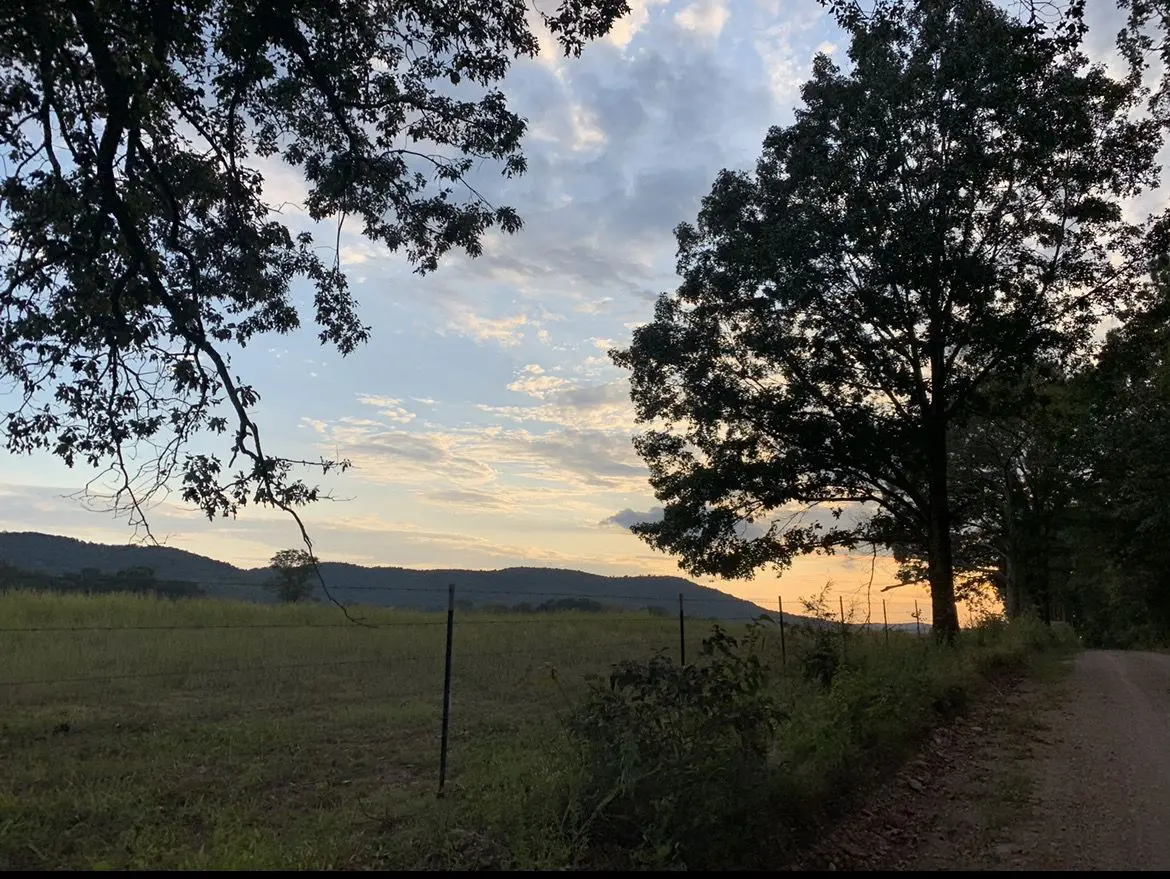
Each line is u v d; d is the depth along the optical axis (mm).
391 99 10117
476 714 10828
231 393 8078
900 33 16688
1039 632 28203
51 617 16938
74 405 8430
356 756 8461
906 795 7789
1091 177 17453
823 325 19797
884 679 10375
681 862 4980
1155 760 9500
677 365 22047
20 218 7969
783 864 5672
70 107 8508
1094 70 16859
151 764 7801
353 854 5160
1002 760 9477
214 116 9430
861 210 17094
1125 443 22484
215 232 9742
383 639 17641
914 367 19734
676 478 23547
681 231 21859
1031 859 6098
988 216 18469
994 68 15555
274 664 13969
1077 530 37969
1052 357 19734
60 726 9336
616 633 21688
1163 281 18422
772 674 12148
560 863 4895
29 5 7066
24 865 5234
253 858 4875
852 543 23969
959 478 39188
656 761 5570
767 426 21578
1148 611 44562
